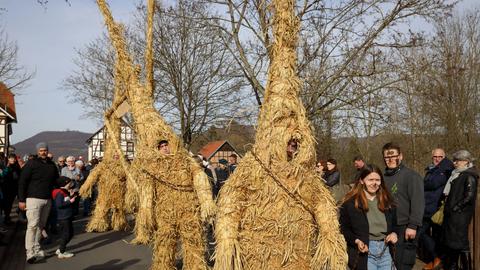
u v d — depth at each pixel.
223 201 4.58
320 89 12.30
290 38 4.87
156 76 21.50
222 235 4.47
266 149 4.61
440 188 7.91
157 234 6.80
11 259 9.04
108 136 12.11
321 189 4.64
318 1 12.09
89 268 8.24
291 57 4.87
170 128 8.09
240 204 4.56
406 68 12.73
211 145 30.22
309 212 4.58
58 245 10.35
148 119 8.23
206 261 7.03
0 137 37.97
